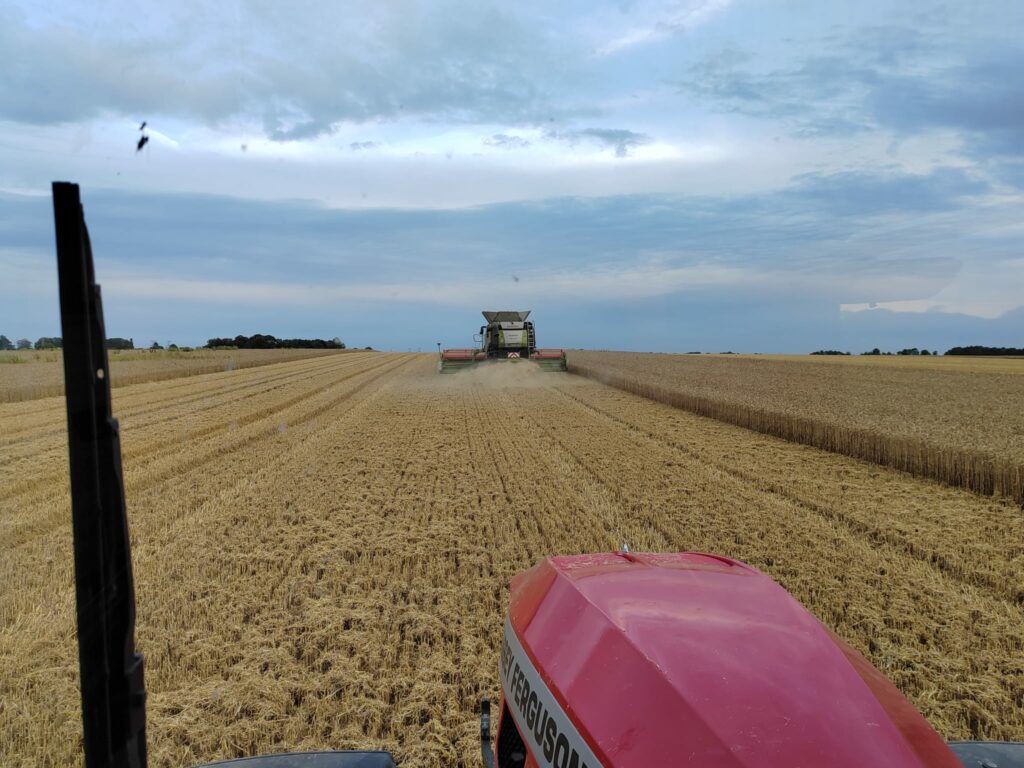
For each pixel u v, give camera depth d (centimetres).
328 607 655
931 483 1273
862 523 974
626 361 5778
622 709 169
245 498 1120
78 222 117
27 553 830
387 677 524
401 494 1152
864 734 160
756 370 4516
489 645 577
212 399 2672
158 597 688
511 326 3672
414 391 3228
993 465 1172
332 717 475
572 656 201
